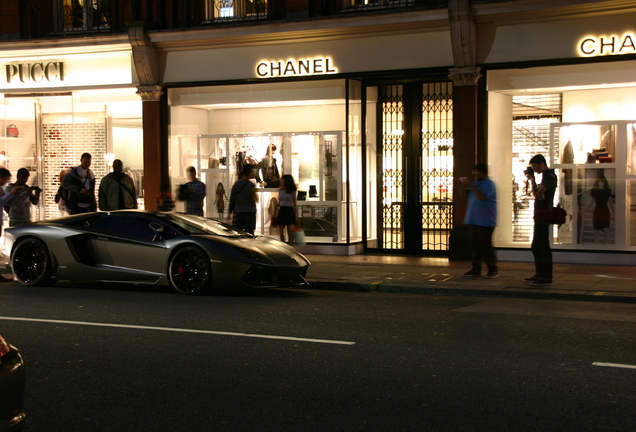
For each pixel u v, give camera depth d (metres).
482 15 12.49
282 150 14.95
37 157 16.86
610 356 6.24
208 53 14.90
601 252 12.66
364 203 14.81
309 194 14.73
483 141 13.16
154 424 4.50
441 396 5.07
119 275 10.05
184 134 15.49
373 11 13.62
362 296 9.96
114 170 13.40
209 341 6.80
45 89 16.17
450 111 14.18
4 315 8.17
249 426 4.46
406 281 10.77
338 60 13.94
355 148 14.62
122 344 6.68
